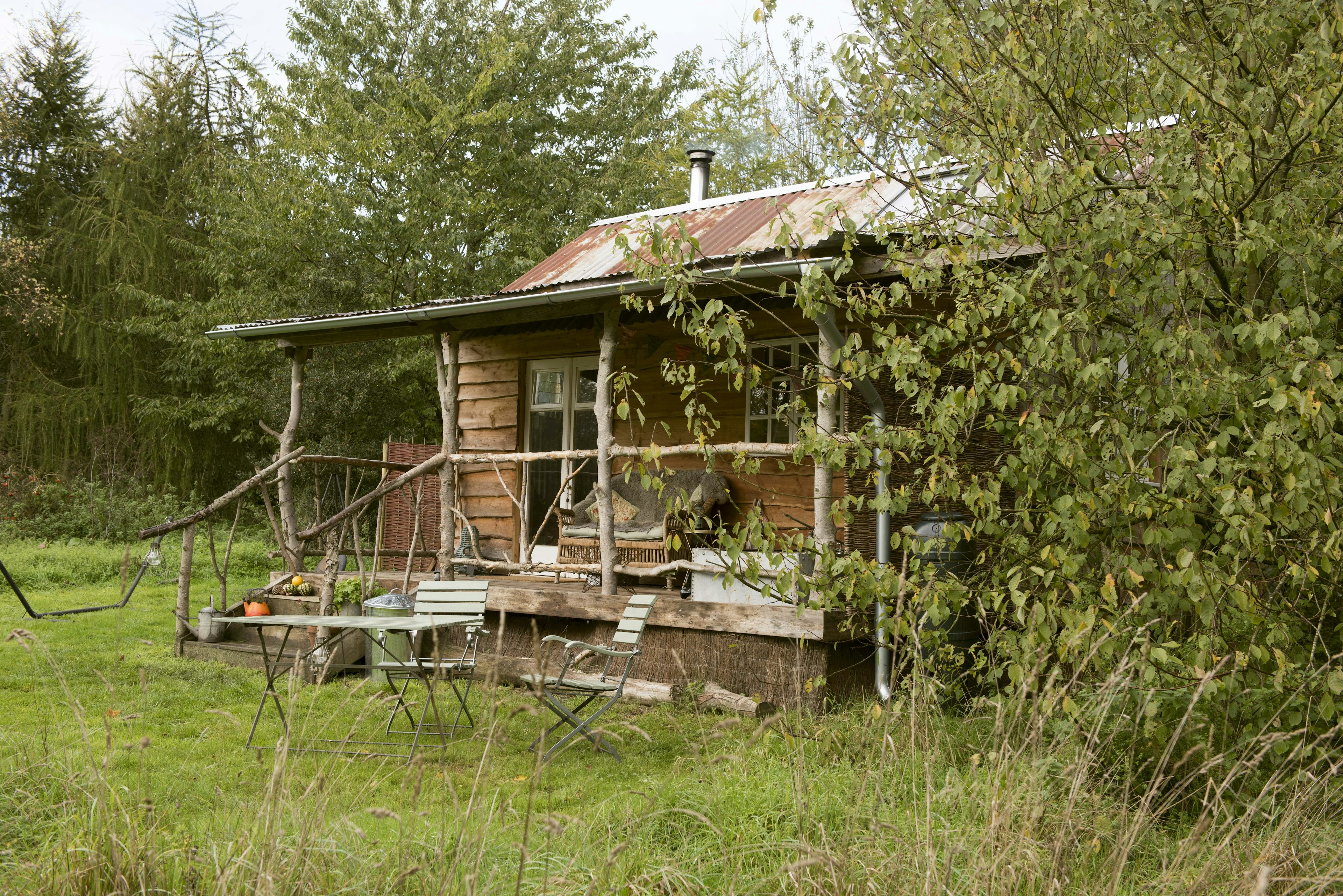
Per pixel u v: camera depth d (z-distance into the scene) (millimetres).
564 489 11336
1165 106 5465
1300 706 4781
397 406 21875
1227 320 5426
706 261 7305
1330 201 5215
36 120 25438
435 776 5109
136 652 9586
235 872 3453
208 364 22172
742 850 4078
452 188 22609
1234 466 4598
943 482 5324
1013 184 5215
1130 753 4852
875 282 7316
